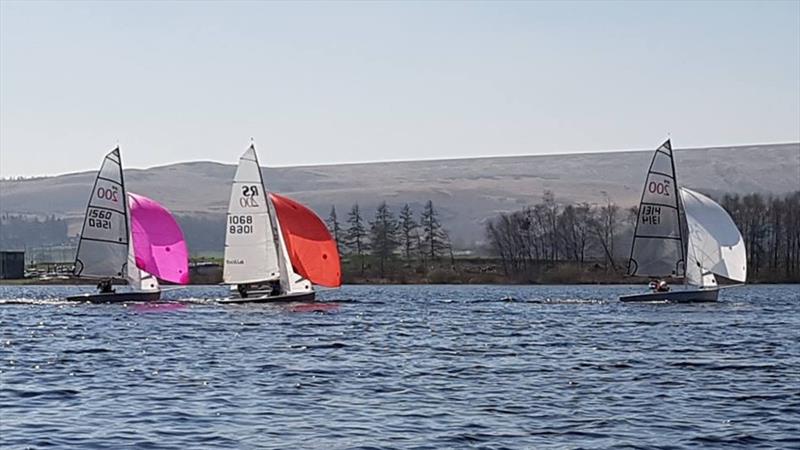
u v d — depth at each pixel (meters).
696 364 82.38
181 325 124.56
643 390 67.44
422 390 67.56
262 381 71.69
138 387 68.62
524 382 71.62
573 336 110.31
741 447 49.94
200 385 69.62
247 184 158.38
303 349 95.06
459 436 52.41
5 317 140.12
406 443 50.88
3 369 79.19
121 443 50.62
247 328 120.12
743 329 119.12
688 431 53.50
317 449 49.56
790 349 95.06
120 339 105.69
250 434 52.84
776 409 59.66
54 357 87.88
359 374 75.81
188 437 52.09
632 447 49.94
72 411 59.12
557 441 51.25
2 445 50.16
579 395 65.31
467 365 82.00
